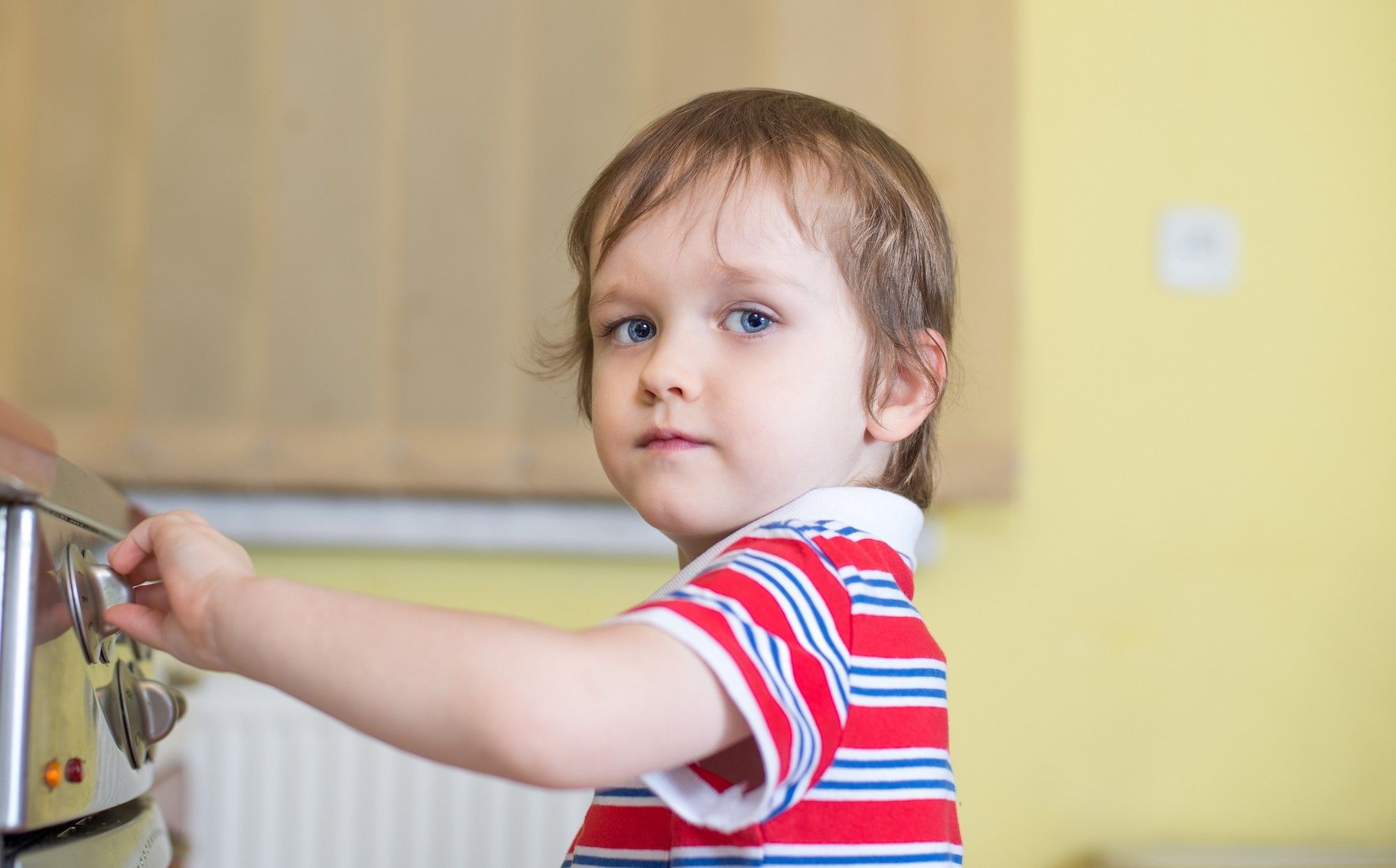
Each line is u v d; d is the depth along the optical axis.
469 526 1.71
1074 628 1.80
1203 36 1.89
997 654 1.78
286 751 1.59
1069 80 1.87
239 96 1.72
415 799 1.60
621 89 1.75
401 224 1.72
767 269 0.67
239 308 1.69
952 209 1.75
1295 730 1.81
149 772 0.76
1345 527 1.85
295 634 0.50
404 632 0.49
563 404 1.69
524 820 1.61
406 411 1.69
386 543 1.71
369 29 1.74
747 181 0.69
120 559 0.59
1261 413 1.85
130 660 0.71
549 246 1.72
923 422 0.80
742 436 0.65
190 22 1.72
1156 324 1.85
